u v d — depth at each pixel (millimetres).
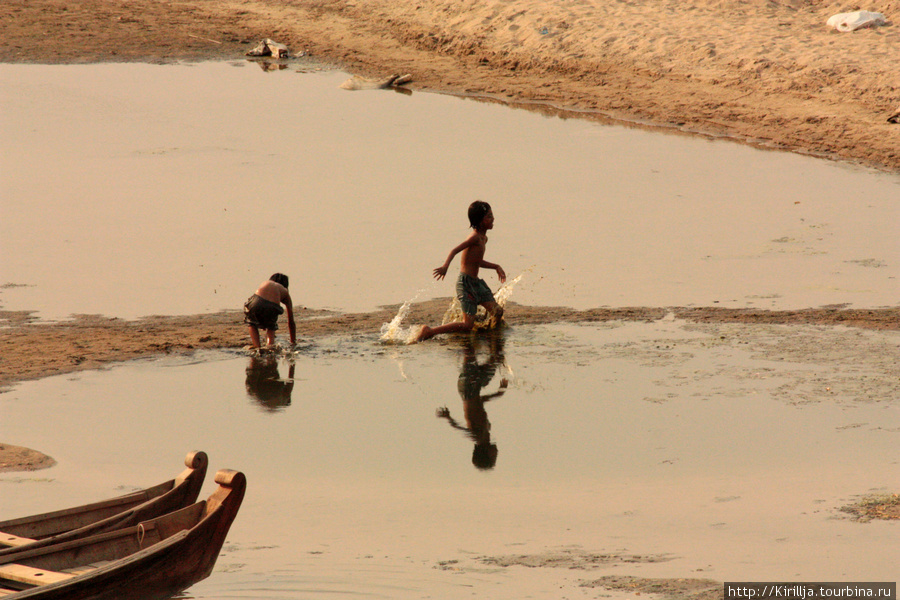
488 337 45281
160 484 25688
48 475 29703
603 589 21234
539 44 122812
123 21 146125
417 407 36312
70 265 56969
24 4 152000
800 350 41656
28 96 107500
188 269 56125
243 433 33656
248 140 90375
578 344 43781
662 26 123250
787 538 24016
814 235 61844
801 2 133875
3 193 72812
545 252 58938
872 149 83438
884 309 47344
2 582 21594
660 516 25938
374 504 27406
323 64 126062
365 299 51062
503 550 23875
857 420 33438
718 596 20641
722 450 31125
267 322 43000
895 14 120125
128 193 73188
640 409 35375
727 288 51719
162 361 41812
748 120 94125
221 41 137750
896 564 22125
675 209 68625
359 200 71188
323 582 22031
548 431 33469
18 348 43281
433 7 144625
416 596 21297
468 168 80625
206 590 22188
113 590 21141
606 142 89312
